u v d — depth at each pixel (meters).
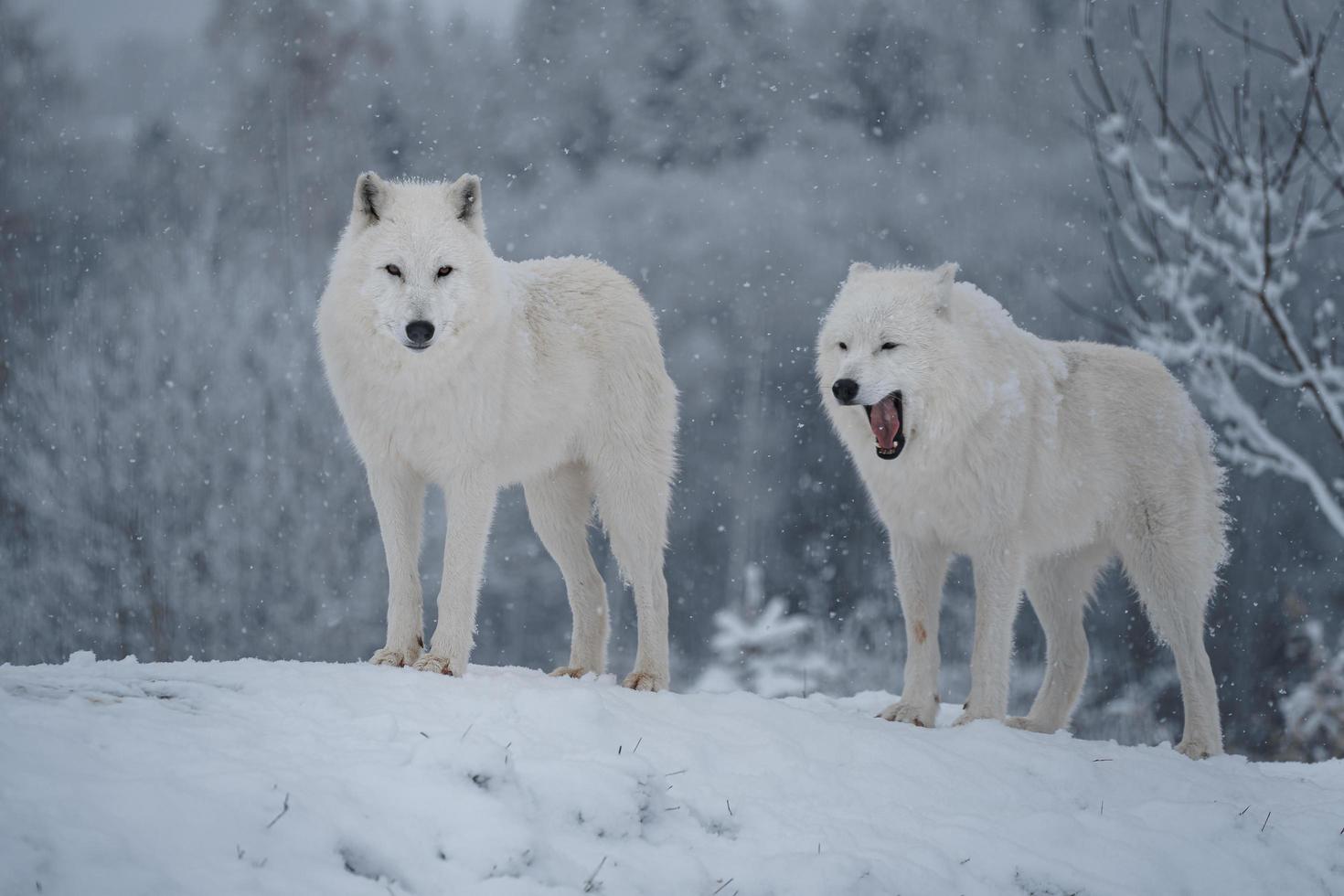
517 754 8.62
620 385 13.26
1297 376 14.59
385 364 11.26
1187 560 14.09
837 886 7.96
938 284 12.64
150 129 66.00
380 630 42.44
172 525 42.12
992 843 8.98
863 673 49.16
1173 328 15.27
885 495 12.98
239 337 45.12
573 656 13.91
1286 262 14.82
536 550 50.56
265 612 41.56
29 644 41.12
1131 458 13.97
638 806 8.41
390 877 7.03
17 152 63.41
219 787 7.03
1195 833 9.57
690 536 57.25
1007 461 12.70
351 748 8.18
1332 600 48.72
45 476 42.22
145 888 6.12
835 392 12.34
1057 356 14.02
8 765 6.77
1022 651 47.69
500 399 11.74
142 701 8.63
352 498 43.25
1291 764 14.02
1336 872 9.45
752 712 10.87
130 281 51.59
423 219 11.41
